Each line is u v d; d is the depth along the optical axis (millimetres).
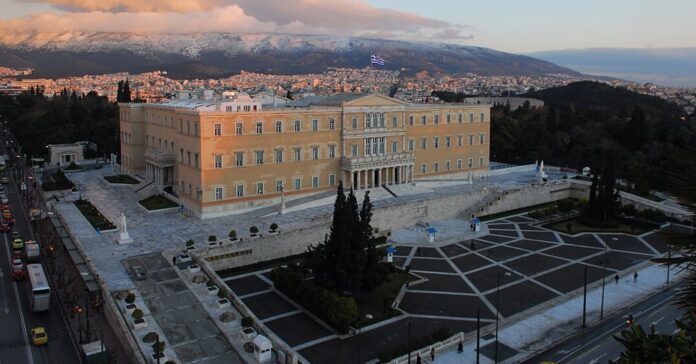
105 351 62219
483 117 170500
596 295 87688
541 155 199500
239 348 65375
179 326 70375
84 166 189625
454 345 69875
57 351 65188
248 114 120188
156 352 59938
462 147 165750
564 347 70062
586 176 168000
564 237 120062
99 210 123062
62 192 142750
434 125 157125
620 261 104125
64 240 101125
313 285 79938
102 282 78875
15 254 96375
